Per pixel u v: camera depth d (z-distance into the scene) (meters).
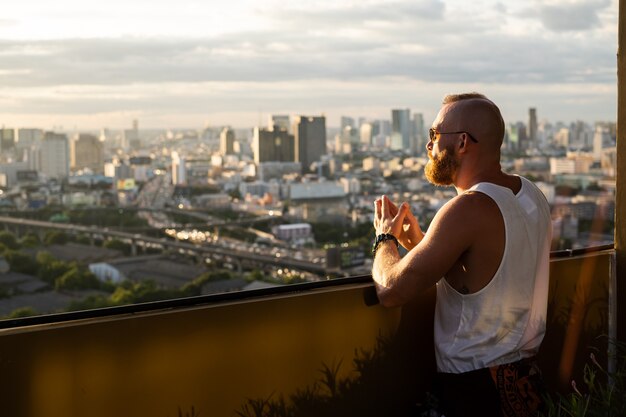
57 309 25.97
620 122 2.03
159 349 1.23
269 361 1.39
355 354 1.53
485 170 1.52
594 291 2.02
